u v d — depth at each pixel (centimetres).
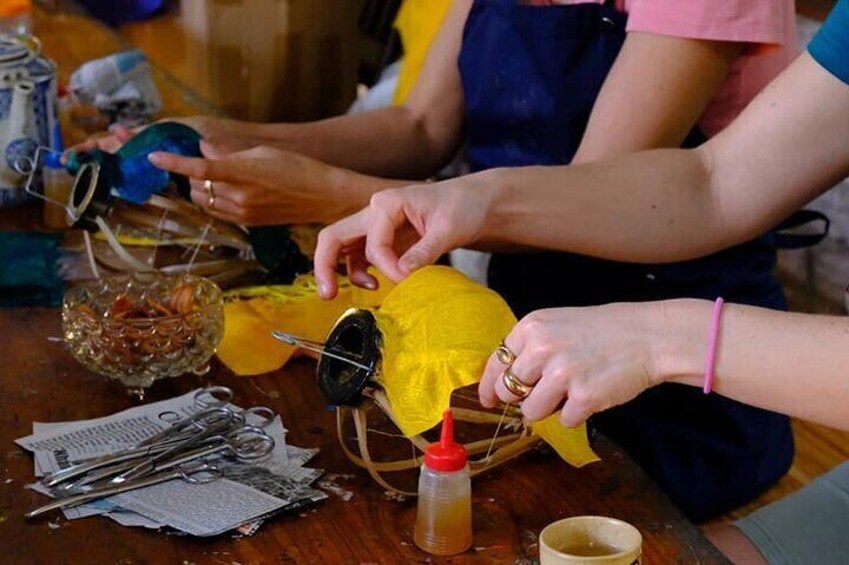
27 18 275
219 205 173
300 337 156
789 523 153
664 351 120
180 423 136
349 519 122
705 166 158
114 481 125
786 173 154
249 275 181
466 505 118
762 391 119
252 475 129
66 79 270
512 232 153
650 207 155
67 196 196
